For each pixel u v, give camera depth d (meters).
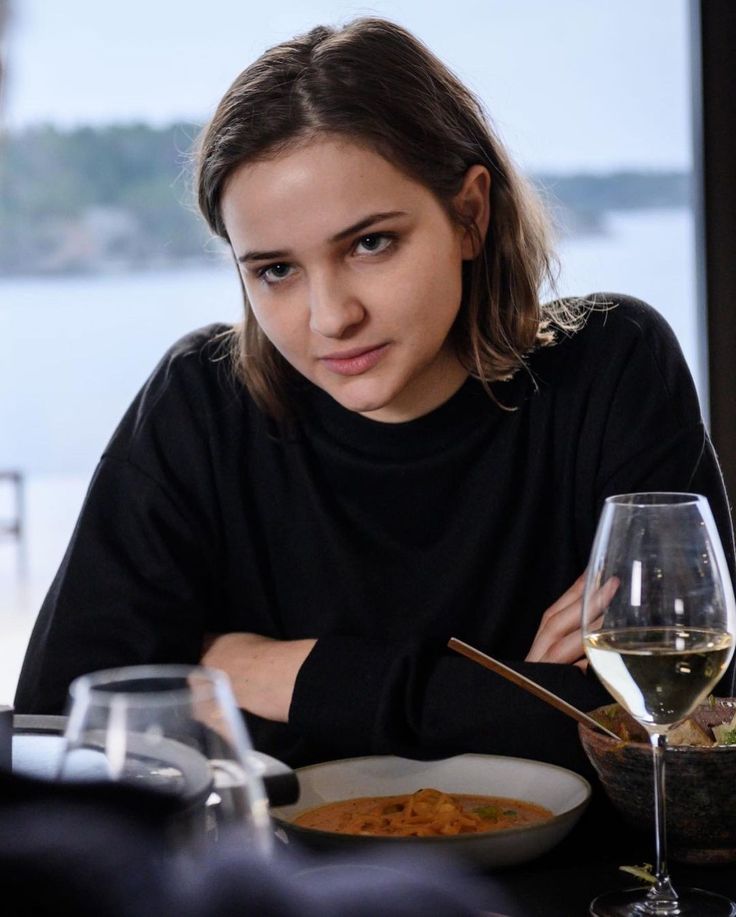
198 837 0.42
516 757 1.11
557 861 0.90
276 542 1.39
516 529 1.33
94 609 1.31
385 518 1.34
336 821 0.94
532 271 1.33
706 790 0.84
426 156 1.14
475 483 1.33
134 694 0.50
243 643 1.30
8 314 12.38
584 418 1.35
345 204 1.11
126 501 1.36
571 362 1.37
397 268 1.14
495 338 1.30
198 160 1.21
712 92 2.18
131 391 11.20
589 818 0.98
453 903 0.34
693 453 1.37
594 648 0.83
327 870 0.40
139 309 12.55
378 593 1.34
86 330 12.32
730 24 2.16
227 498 1.38
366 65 1.14
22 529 6.29
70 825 0.34
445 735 1.13
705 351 2.22
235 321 1.41
